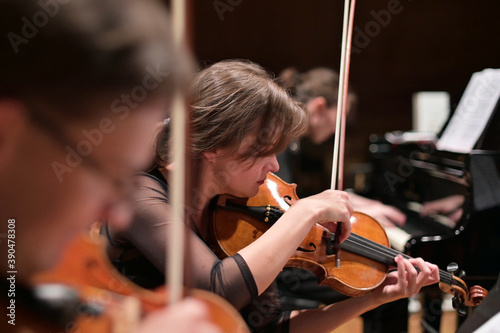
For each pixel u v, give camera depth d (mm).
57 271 1031
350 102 5824
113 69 917
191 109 1940
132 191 1784
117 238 1902
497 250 3377
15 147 912
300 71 7957
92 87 911
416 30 7930
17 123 900
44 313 968
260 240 1858
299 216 1912
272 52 7871
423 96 5930
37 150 924
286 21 7738
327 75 4934
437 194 4125
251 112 1943
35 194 946
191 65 995
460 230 3377
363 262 2312
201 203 2133
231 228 2184
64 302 978
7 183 931
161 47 945
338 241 2146
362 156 8195
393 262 2316
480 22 7848
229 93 1958
